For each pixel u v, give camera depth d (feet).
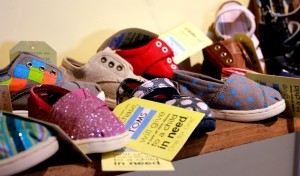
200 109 1.55
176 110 1.51
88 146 1.29
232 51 2.39
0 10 2.02
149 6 2.50
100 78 1.91
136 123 1.53
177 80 1.88
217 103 1.78
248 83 1.80
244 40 2.50
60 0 2.18
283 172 2.42
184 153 1.47
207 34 2.80
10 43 2.06
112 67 1.93
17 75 1.64
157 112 1.54
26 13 2.09
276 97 1.77
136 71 2.09
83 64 2.05
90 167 1.28
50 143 1.18
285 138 2.37
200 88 1.82
